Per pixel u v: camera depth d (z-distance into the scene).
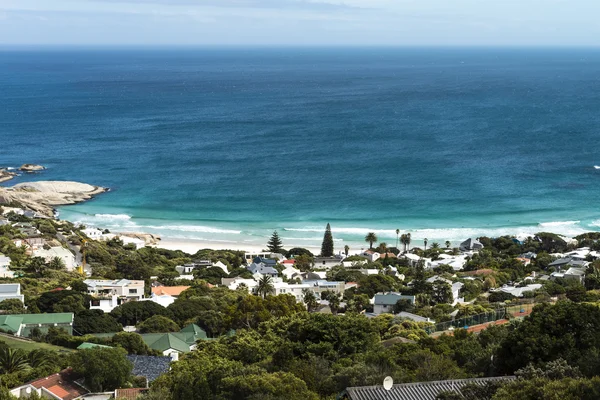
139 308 134.62
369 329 86.19
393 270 180.75
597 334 66.38
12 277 164.62
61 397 75.69
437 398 54.41
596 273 155.62
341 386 65.62
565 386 51.78
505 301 133.50
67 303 136.00
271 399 59.72
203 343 97.19
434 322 116.38
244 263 198.00
